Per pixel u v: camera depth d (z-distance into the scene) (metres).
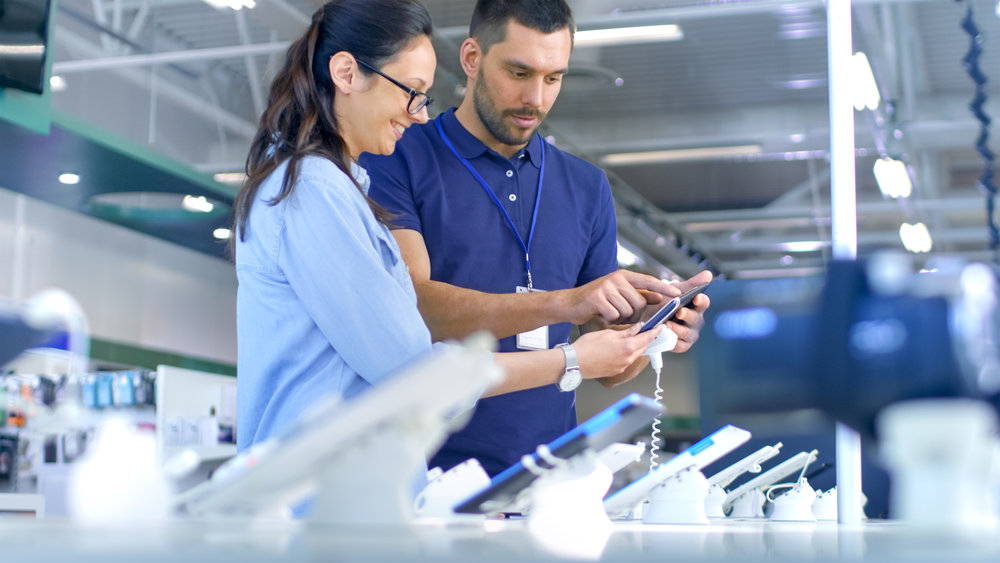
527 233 1.96
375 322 1.11
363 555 0.29
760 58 7.58
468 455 1.76
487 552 0.30
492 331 1.67
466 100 1.98
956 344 0.33
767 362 0.37
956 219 9.14
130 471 0.58
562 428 1.88
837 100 1.38
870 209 8.91
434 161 1.94
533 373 1.37
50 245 7.89
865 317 0.34
